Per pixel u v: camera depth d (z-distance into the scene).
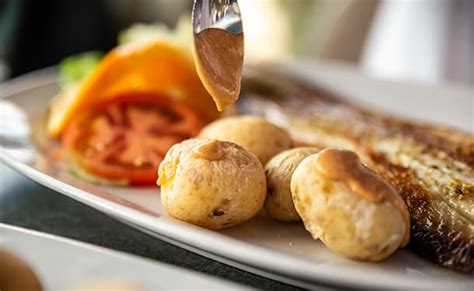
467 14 0.80
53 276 0.29
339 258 0.32
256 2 1.15
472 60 0.80
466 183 0.36
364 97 0.58
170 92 0.50
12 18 0.75
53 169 0.41
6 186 0.42
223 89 0.32
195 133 0.46
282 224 0.35
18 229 0.30
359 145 0.44
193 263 0.34
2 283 0.30
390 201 0.30
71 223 0.38
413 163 0.39
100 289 0.28
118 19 0.91
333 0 1.06
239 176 0.33
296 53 1.11
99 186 0.41
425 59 0.83
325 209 0.30
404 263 0.32
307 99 0.56
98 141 0.45
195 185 0.32
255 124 0.39
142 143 0.44
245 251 0.29
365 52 0.89
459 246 0.32
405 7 0.84
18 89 0.52
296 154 0.35
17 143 0.45
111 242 0.36
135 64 0.49
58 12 0.79
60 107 0.50
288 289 0.32
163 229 0.31
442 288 0.28
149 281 0.28
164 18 0.96
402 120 0.51
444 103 0.55
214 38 0.32
